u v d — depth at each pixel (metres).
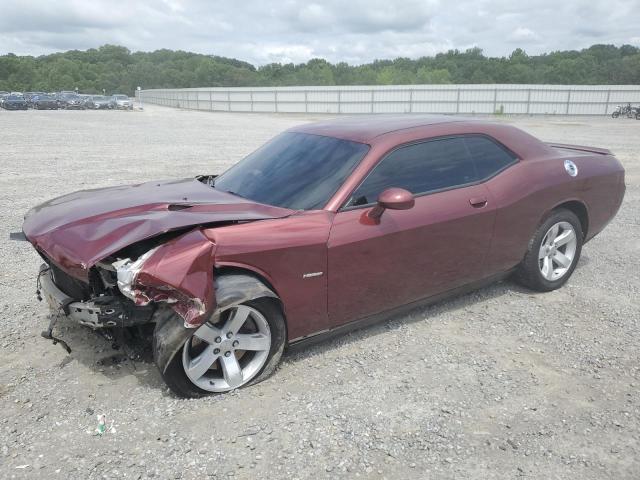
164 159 14.27
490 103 51.91
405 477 2.55
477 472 2.59
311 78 125.69
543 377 3.46
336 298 3.53
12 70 136.12
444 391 3.28
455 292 4.28
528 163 4.51
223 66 148.75
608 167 5.13
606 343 3.93
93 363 3.52
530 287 4.84
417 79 114.56
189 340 3.03
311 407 3.10
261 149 4.58
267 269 3.18
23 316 4.25
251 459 2.66
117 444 2.76
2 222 7.30
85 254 2.87
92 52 188.12
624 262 5.82
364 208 3.57
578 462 2.67
